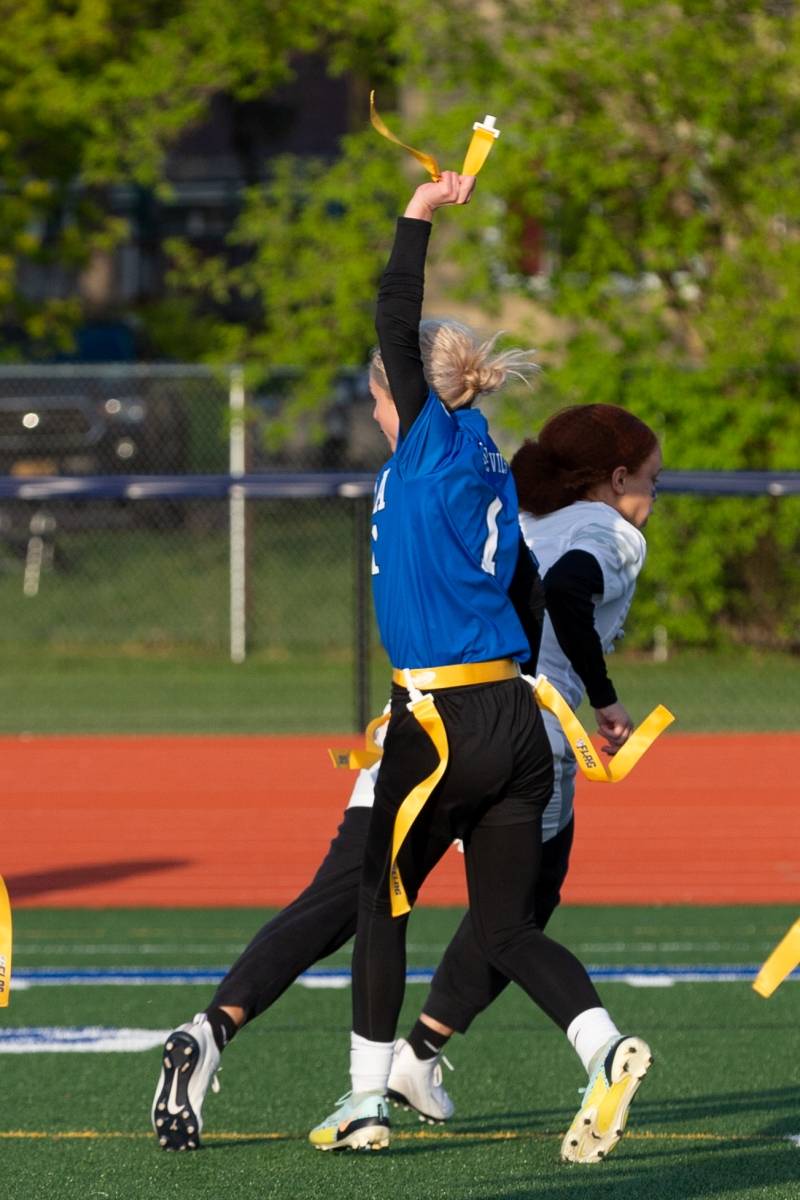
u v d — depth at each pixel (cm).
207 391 7512
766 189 6197
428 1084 1599
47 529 7794
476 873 1362
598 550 1439
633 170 6253
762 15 6256
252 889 3020
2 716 5166
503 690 1330
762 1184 1424
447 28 6319
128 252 11031
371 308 6419
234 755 4462
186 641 6612
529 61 6253
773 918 2770
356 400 7319
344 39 7088
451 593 1320
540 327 6950
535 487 1532
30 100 7188
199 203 11156
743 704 5291
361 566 4416
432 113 6319
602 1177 1445
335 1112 1606
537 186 6328
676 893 2980
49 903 2905
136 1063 1875
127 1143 1559
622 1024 2052
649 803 3850
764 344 6153
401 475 1337
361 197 6350
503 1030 2055
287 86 11056
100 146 7150
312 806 3822
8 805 3847
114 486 4306
